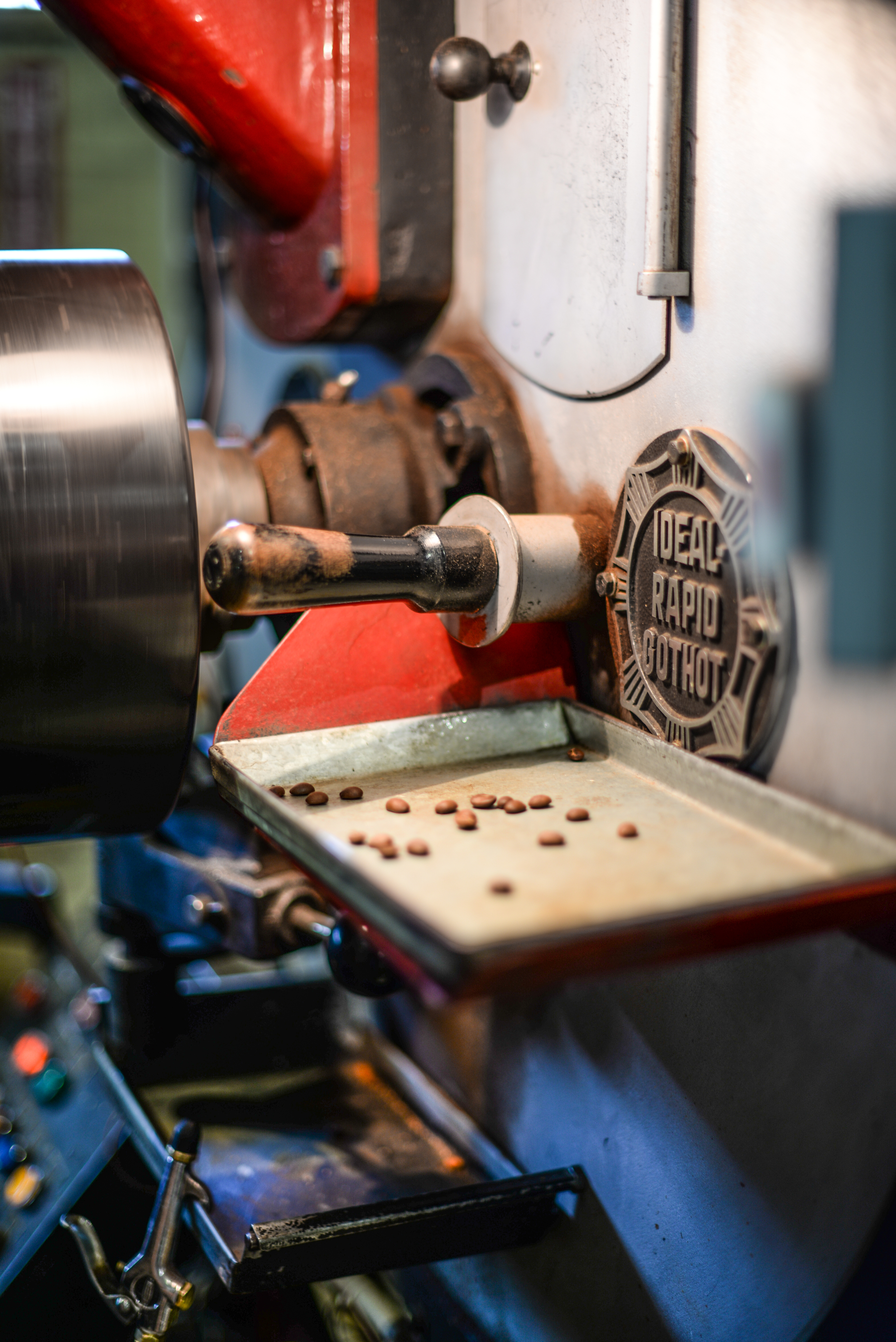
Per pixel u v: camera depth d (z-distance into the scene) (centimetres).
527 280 127
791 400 91
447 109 142
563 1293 126
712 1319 106
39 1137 170
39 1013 203
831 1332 95
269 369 212
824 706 90
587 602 116
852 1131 90
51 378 101
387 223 142
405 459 132
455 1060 146
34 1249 137
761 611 94
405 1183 130
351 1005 171
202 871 134
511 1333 135
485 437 131
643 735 105
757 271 94
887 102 81
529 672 120
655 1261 113
